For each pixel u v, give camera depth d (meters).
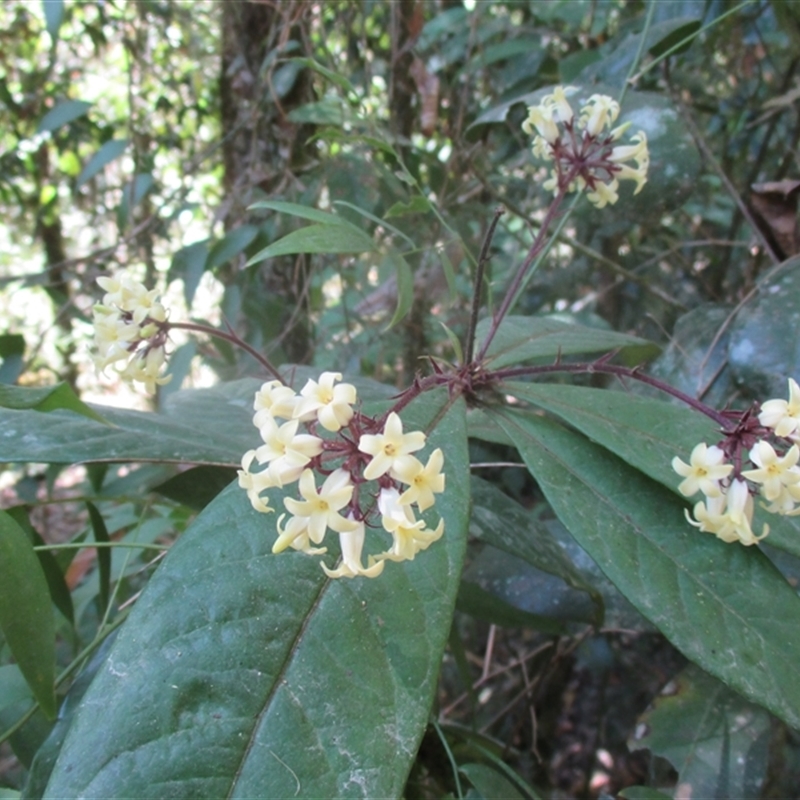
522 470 0.45
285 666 0.16
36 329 0.61
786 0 0.34
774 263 0.32
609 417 0.21
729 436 0.18
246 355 0.41
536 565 0.25
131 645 0.15
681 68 0.43
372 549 0.17
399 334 0.45
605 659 0.37
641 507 0.20
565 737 0.44
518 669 0.44
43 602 0.18
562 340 0.26
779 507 0.17
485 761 0.27
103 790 0.14
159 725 0.15
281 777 0.14
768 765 0.27
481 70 0.43
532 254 0.25
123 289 0.23
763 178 0.45
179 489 0.25
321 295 0.45
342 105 0.34
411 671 0.16
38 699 0.18
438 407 0.21
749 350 0.27
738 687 0.17
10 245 0.62
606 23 0.42
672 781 0.30
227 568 0.16
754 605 0.19
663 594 0.19
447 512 0.18
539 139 0.27
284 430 0.16
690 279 0.48
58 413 0.22
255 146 0.40
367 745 0.15
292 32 0.39
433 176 0.42
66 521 0.62
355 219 0.39
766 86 0.46
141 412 0.24
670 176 0.31
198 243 0.38
